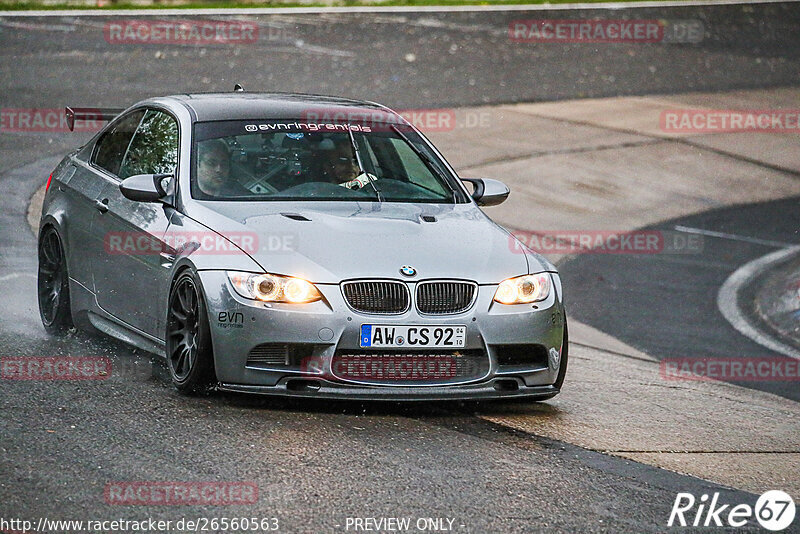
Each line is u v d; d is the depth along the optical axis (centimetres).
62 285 2631
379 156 2500
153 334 2275
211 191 2294
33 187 4378
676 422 2352
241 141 2420
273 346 2039
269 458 1812
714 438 2245
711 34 10012
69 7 9406
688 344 3500
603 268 4441
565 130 6556
